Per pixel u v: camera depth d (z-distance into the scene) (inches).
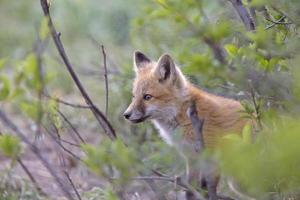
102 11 1108.5
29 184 542.9
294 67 283.7
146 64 561.3
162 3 341.7
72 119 713.0
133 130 620.4
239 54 318.3
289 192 308.7
